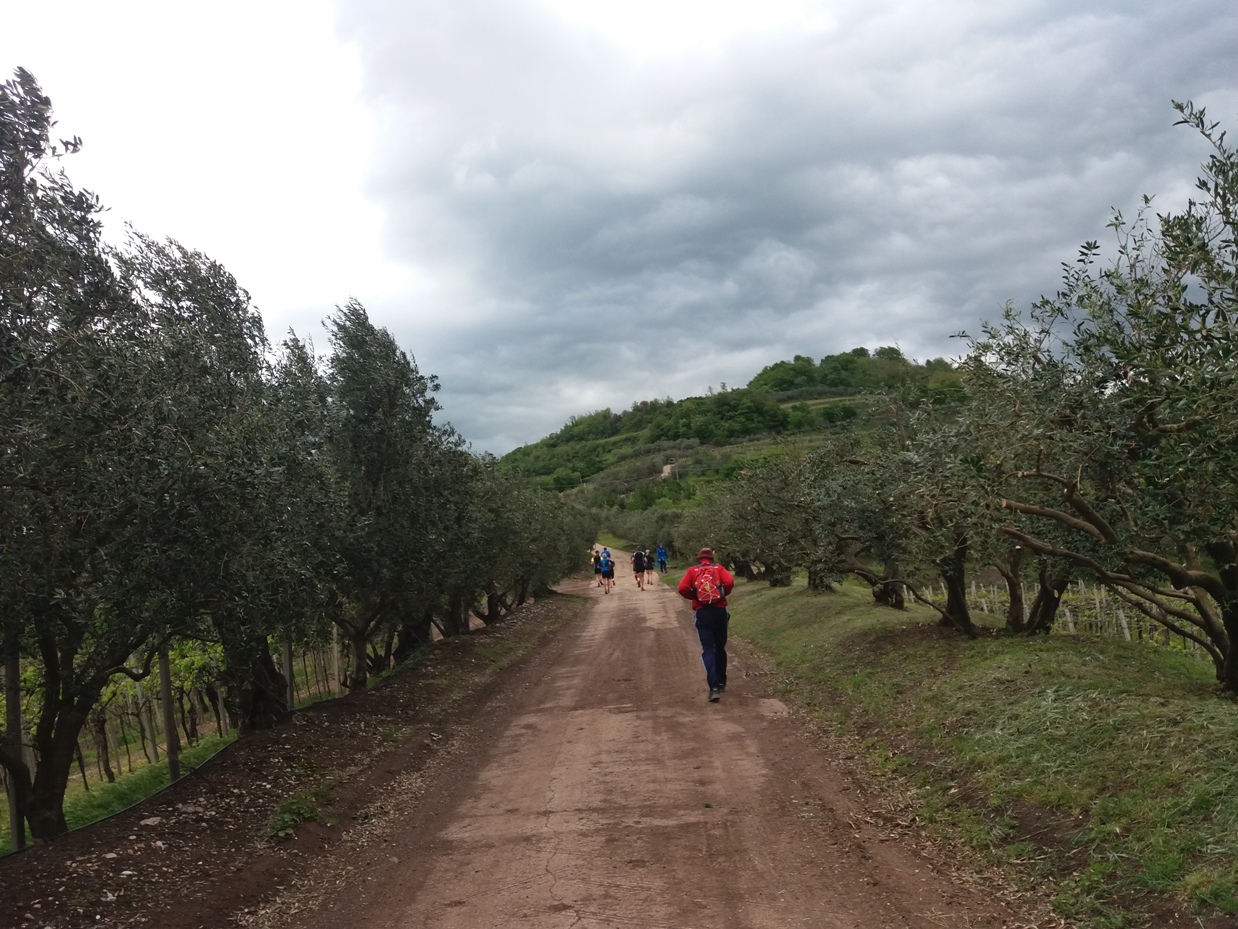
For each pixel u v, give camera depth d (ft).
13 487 17.89
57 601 20.03
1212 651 24.89
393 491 43.50
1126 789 18.10
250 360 31.94
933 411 33.65
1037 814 18.99
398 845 23.15
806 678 42.86
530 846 21.70
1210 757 17.85
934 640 40.50
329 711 38.29
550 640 74.69
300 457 28.35
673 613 89.61
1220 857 14.43
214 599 24.35
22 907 17.65
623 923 16.37
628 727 35.65
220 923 18.19
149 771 46.80
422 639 63.05
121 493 19.89
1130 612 46.47
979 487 22.27
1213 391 15.93
